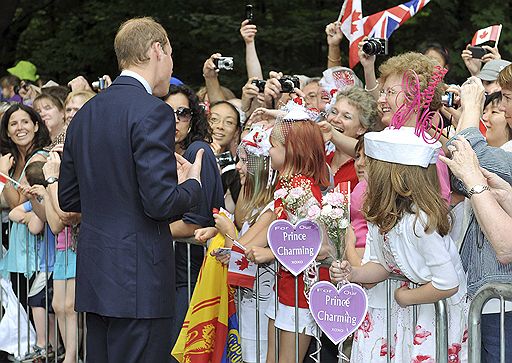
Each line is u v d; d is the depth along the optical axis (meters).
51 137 6.71
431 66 3.75
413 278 3.59
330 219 3.79
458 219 4.00
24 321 5.96
